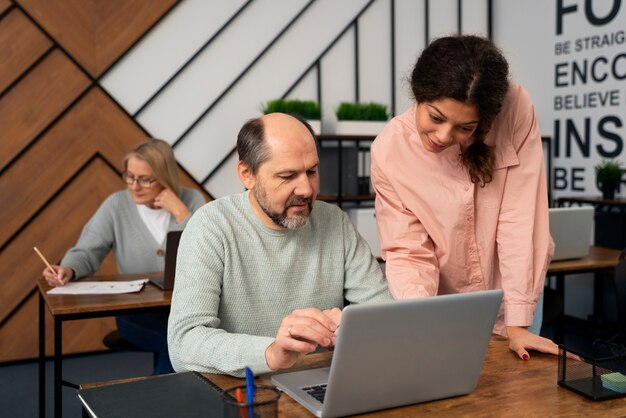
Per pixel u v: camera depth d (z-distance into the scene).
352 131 4.08
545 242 1.57
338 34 4.34
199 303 1.32
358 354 0.97
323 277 1.51
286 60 4.21
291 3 4.20
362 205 4.33
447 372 1.07
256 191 1.36
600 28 3.95
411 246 1.60
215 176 4.07
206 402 1.05
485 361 1.31
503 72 1.31
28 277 3.66
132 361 3.70
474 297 1.04
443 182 1.58
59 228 3.71
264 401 0.86
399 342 1.00
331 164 4.12
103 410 1.02
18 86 3.57
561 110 4.28
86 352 3.83
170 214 2.70
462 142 1.55
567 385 1.14
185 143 3.98
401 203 1.63
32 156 3.63
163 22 3.89
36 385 3.26
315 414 1.02
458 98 1.26
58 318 1.94
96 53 3.72
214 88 4.03
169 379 1.17
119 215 2.65
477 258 1.64
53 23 3.61
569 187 4.25
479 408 1.05
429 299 1.00
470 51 1.28
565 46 4.21
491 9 4.80
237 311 1.42
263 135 1.33
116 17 3.75
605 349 1.21
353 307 0.94
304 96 4.28
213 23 4.00
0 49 3.52
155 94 3.88
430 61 1.31
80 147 3.73
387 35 4.50
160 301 2.05
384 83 4.51
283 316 1.46
